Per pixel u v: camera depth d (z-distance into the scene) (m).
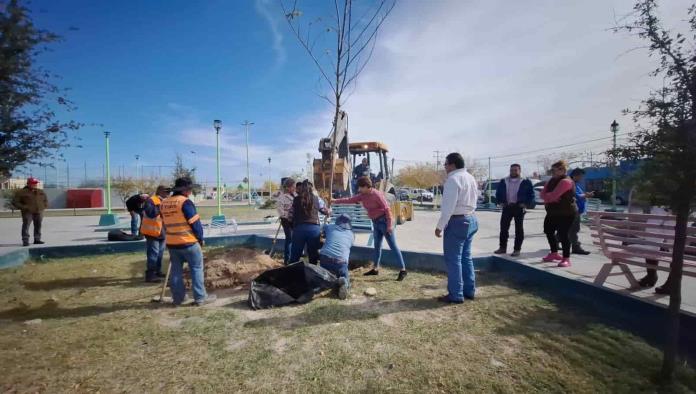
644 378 2.70
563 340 3.34
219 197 16.98
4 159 5.23
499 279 5.58
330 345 3.30
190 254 4.52
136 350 3.24
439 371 2.82
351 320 3.92
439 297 4.55
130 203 8.72
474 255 6.27
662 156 2.60
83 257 7.84
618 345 3.21
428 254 6.31
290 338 3.47
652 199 2.72
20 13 4.90
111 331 3.70
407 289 5.11
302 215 5.64
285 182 6.89
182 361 3.03
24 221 8.73
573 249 6.78
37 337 3.54
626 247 3.97
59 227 15.56
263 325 3.81
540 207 26.27
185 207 4.48
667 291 3.80
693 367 2.86
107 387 2.64
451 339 3.41
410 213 15.95
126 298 4.93
